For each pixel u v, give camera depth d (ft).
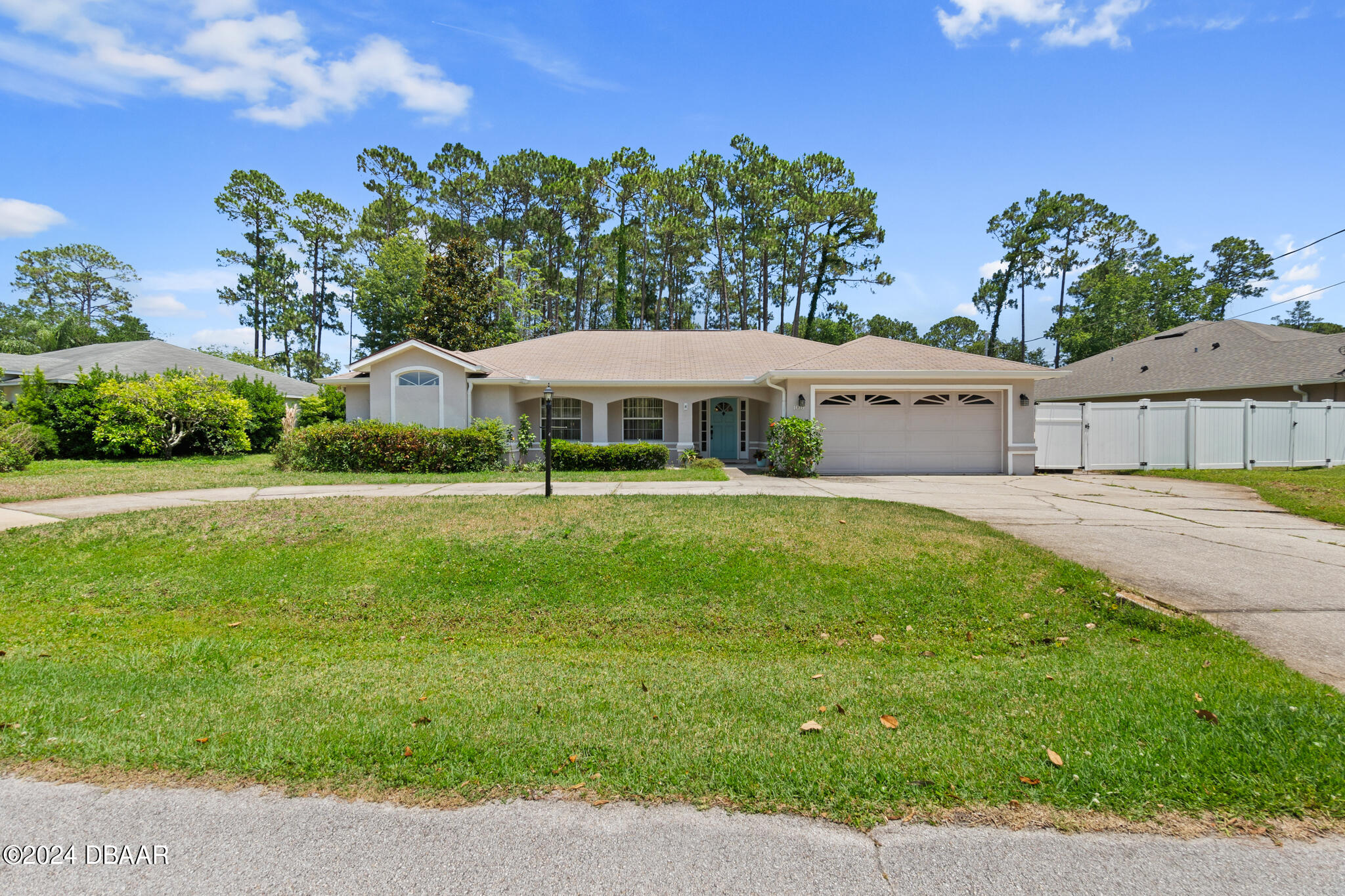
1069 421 48.52
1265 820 7.77
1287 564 20.42
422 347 52.29
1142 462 48.73
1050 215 139.23
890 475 47.44
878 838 7.47
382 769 8.96
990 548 21.81
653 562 21.02
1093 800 8.14
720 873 6.88
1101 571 19.65
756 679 13.30
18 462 46.65
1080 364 86.63
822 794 8.36
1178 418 48.80
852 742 9.98
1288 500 31.99
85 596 19.53
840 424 49.06
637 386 56.54
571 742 9.93
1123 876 6.82
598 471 48.62
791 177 115.96
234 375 81.82
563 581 20.01
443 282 98.53
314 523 25.43
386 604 18.95
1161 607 16.72
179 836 7.49
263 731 10.29
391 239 123.24
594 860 7.08
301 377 151.74
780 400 52.21
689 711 11.39
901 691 12.38
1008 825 7.70
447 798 8.30
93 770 8.96
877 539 22.72
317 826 7.68
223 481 39.96
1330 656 13.58
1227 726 10.17
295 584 20.10
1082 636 16.08
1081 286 138.51
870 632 16.89
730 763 9.18
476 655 15.24
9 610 18.56
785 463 46.88
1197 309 134.92
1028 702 11.60
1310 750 9.31
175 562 21.76
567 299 143.54
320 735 10.08
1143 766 8.93
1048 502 32.35
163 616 18.45
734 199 119.34
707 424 62.23
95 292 171.94
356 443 47.47
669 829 7.64
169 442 57.72
